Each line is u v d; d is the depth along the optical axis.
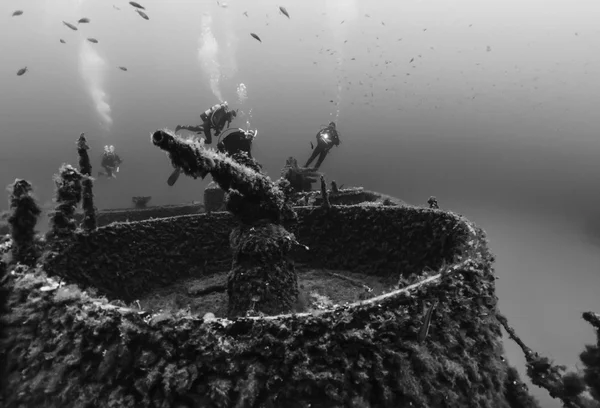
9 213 1.91
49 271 2.21
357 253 3.28
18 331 1.44
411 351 1.23
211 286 3.03
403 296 1.32
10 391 1.38
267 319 1.21
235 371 1.13
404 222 3.00
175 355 1.16
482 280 1.64
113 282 2.77
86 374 1.20
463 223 2.37
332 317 1.23
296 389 1.13
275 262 2.26
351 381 1.16
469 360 1.40
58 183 2.62
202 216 3.39
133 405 1.12
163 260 3.14
